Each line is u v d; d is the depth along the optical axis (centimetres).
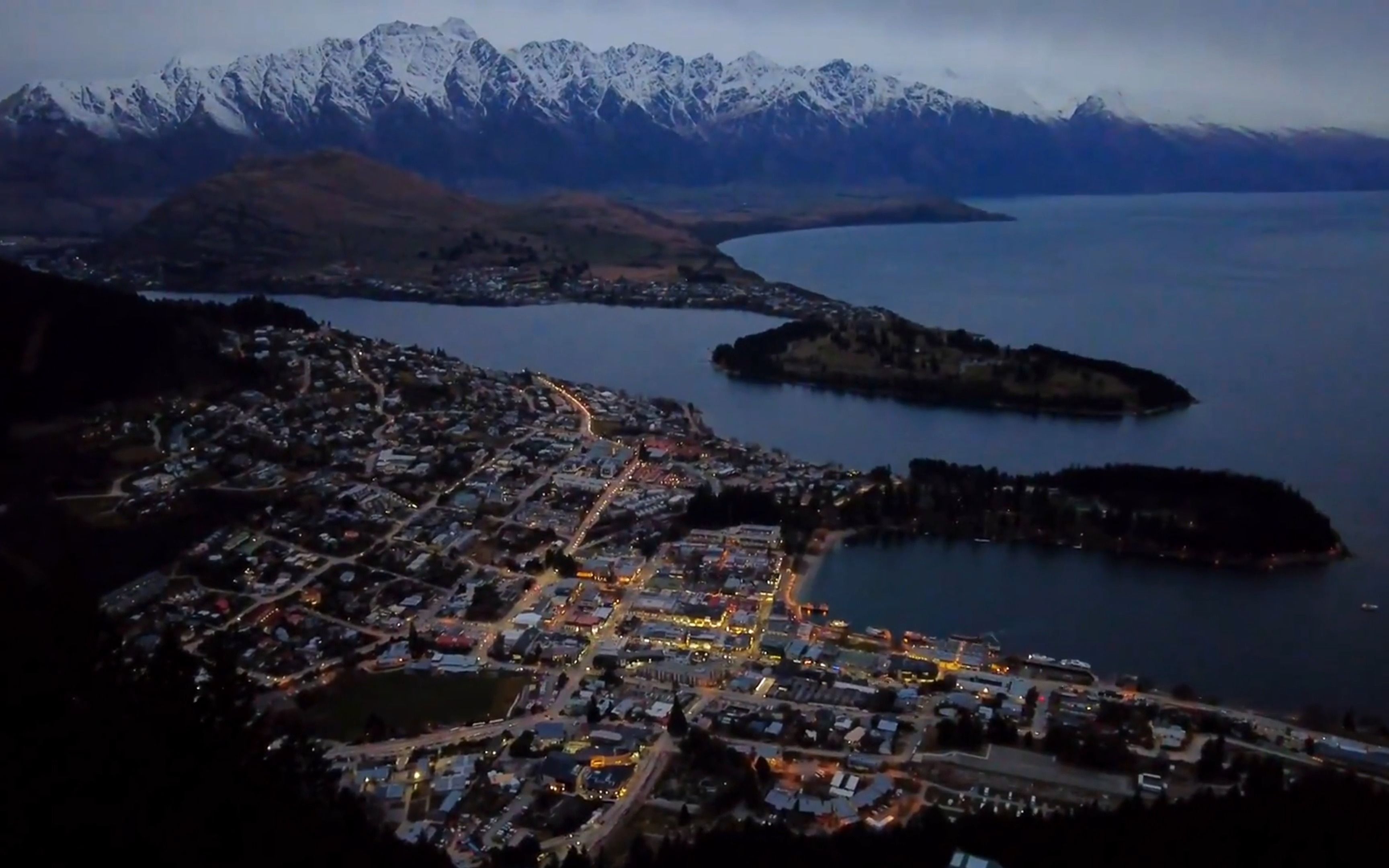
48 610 4434
